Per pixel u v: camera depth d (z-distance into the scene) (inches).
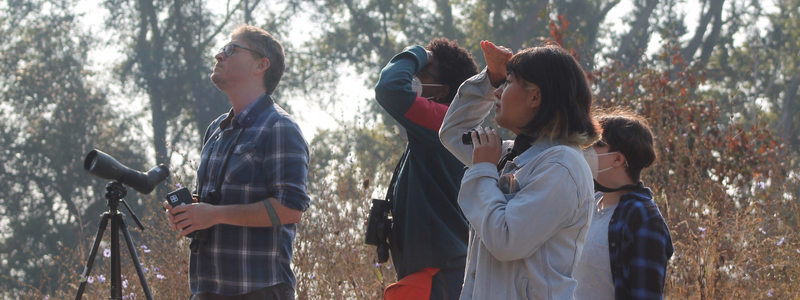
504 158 71.0
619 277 84.8
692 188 184.9
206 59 909.2
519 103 67.9
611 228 87.0
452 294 94.3
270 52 109.4
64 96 876.0
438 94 106.4
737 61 942.4
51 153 844.6
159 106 895.1
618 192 90.1
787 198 197.6
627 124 90.0
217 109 895.7
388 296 97.7
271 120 103.5
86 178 840.9
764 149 256.1
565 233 64.2
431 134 96.5
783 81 952.3
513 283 64.6
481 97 84.8
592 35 825.5
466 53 108.0
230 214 97.6
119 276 119.9
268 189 101.1
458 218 96.9
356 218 176.9
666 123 238.2
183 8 893.8
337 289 155.3
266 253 100.8
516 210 62.2
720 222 156.9
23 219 815.7
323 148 673.6
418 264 94.7
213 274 100.6
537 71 66.3
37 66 885.8
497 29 811.4
